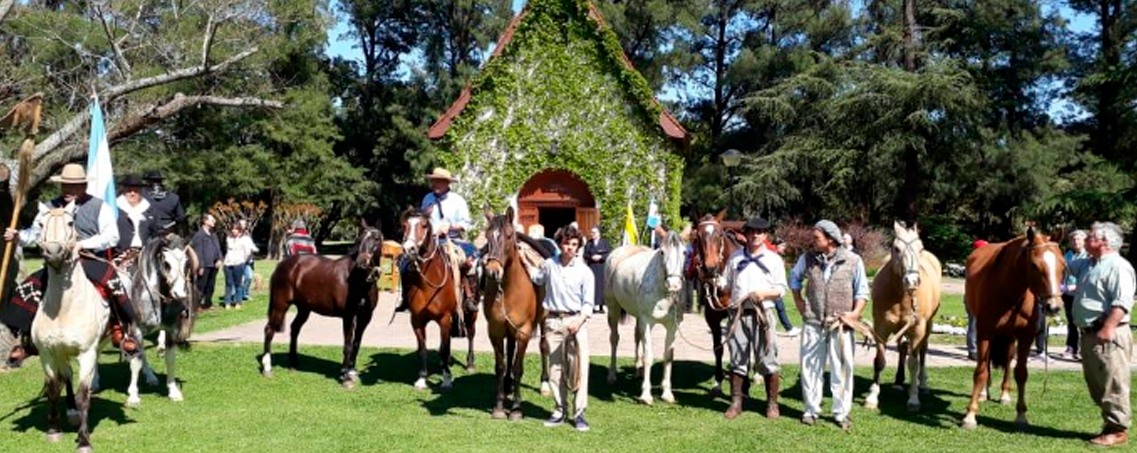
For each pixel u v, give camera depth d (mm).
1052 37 43531
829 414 9773
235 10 20781
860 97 37156
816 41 49375
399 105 51219
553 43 27344
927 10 39688
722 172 48094
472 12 52719
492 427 9039
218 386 11094
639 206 27281
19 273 12188
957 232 40594
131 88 15742
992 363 9617
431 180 12023
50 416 8344
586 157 27219
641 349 11867
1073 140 42062
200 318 18328
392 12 54656
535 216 27656
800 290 9320
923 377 10852
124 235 10531
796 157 40531
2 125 9562
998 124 42000
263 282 27906
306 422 9219
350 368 11258
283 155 46438
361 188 48688
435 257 10805
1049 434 8930
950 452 8188
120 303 8867
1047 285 8266
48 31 20250
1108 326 8203
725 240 11320
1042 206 27719
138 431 8766
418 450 8156
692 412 9805
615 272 11180
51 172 13664
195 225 43875
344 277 11273
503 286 9117
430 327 17266
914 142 36219
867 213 44750
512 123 27266
